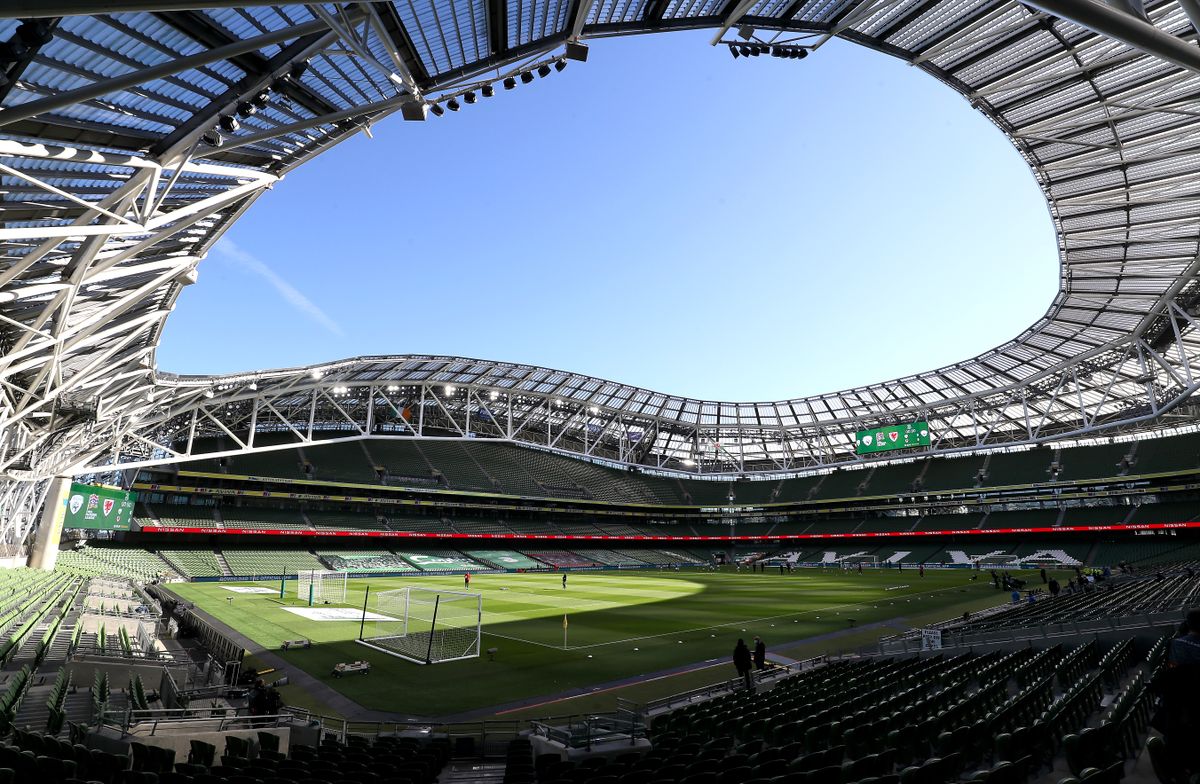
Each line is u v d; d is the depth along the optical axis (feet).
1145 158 85.92
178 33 30.32
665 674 59.98
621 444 245.86
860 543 263.29
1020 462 233.55
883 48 71.26
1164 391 178.40
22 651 53.21
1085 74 74.38
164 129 36.01
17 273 36.40
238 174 42.09
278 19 32.68
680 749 29.63
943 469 253.24
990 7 64.64
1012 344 165.17
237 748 32.55
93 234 34.45
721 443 274.77
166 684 46.16
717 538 296.51
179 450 190.19
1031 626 56.03
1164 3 62.49
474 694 52.70
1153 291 123.85
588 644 75.92
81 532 165.17
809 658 66.85
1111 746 23.06
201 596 116.06
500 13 42.34
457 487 237.25
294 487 205.16
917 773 19.39
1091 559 194.90
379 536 217.56
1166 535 188.34
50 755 25.59
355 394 195.11
